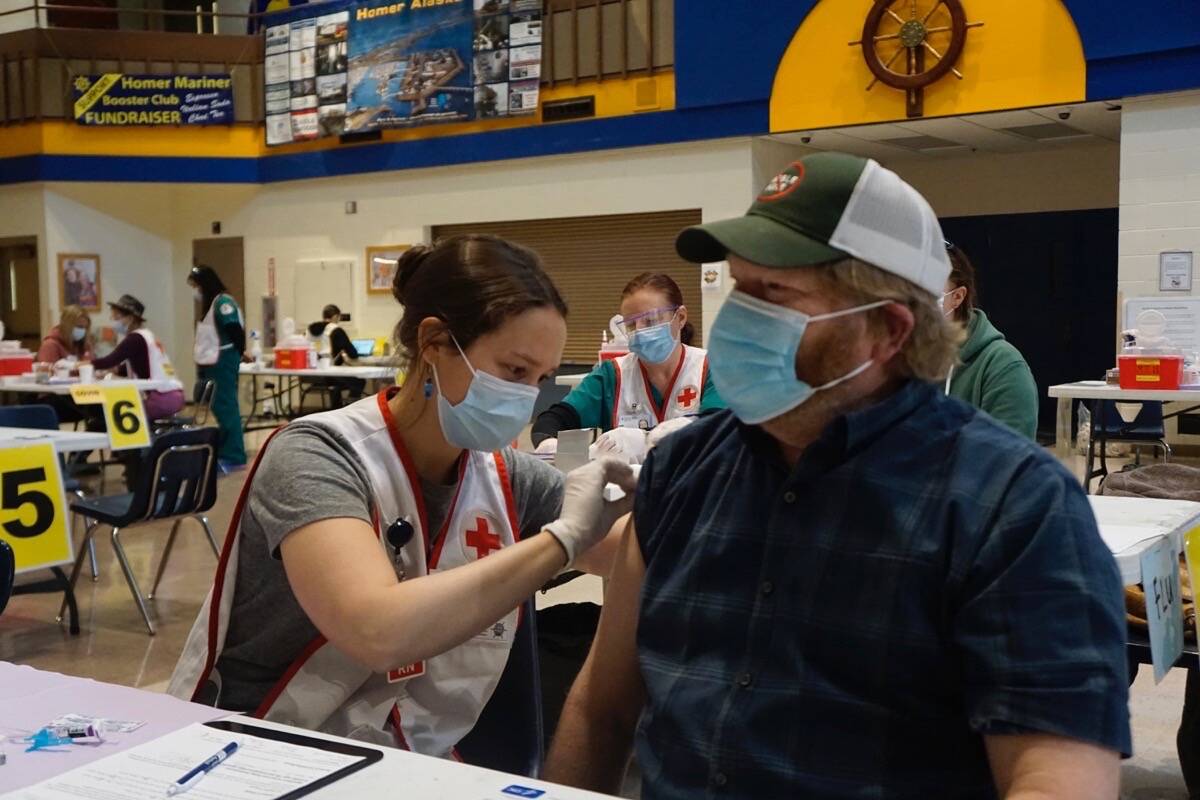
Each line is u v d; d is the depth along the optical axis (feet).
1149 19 25.21
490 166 36.58
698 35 31.48
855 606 3.51
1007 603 3.24
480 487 5.41
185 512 15.31
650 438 6.37
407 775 3.69
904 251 3.65
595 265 35.40
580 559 5.57
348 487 4.84
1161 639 6.47
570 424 11.00
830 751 3.50
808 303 3.67
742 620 3.78
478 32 35.40
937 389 3.82
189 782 3.61
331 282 40.34
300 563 4.61
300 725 5.03
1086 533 3.30
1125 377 17.98
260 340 42.09
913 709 3.44
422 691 5.27
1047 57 26.48
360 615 4.41
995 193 34.94
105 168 40.27
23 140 40.34
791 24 29.91
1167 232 26.13
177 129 40.57
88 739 4.06
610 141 33.60
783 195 3.76
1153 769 9.54
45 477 13.43
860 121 29.14
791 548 3.69
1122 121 26.43
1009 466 3.45
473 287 4.87
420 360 5.07
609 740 4.58
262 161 40.91
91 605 15.76
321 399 41.09
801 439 3.91
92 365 26.73
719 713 3.70
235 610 5.17
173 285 44.42
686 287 33.71
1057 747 3.10
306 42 38.75
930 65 27.94
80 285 41.96
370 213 39.29
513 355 4.88
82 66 39.99
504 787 3.59
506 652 5.47
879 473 3.60
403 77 36.81
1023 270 34.86
